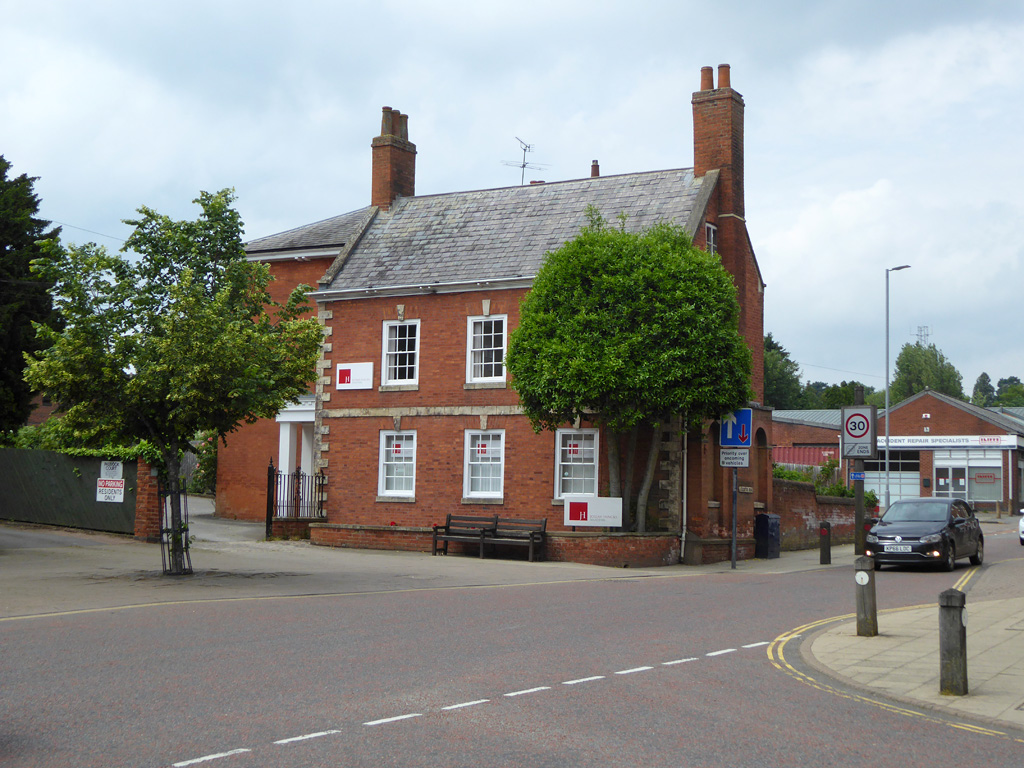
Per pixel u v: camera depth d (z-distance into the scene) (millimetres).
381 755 6664
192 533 27062
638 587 17891
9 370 24344
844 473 59438
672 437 24156
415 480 26516
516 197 28734
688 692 8867
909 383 92625
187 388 16641
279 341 18297
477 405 25922
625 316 21719
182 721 7520
